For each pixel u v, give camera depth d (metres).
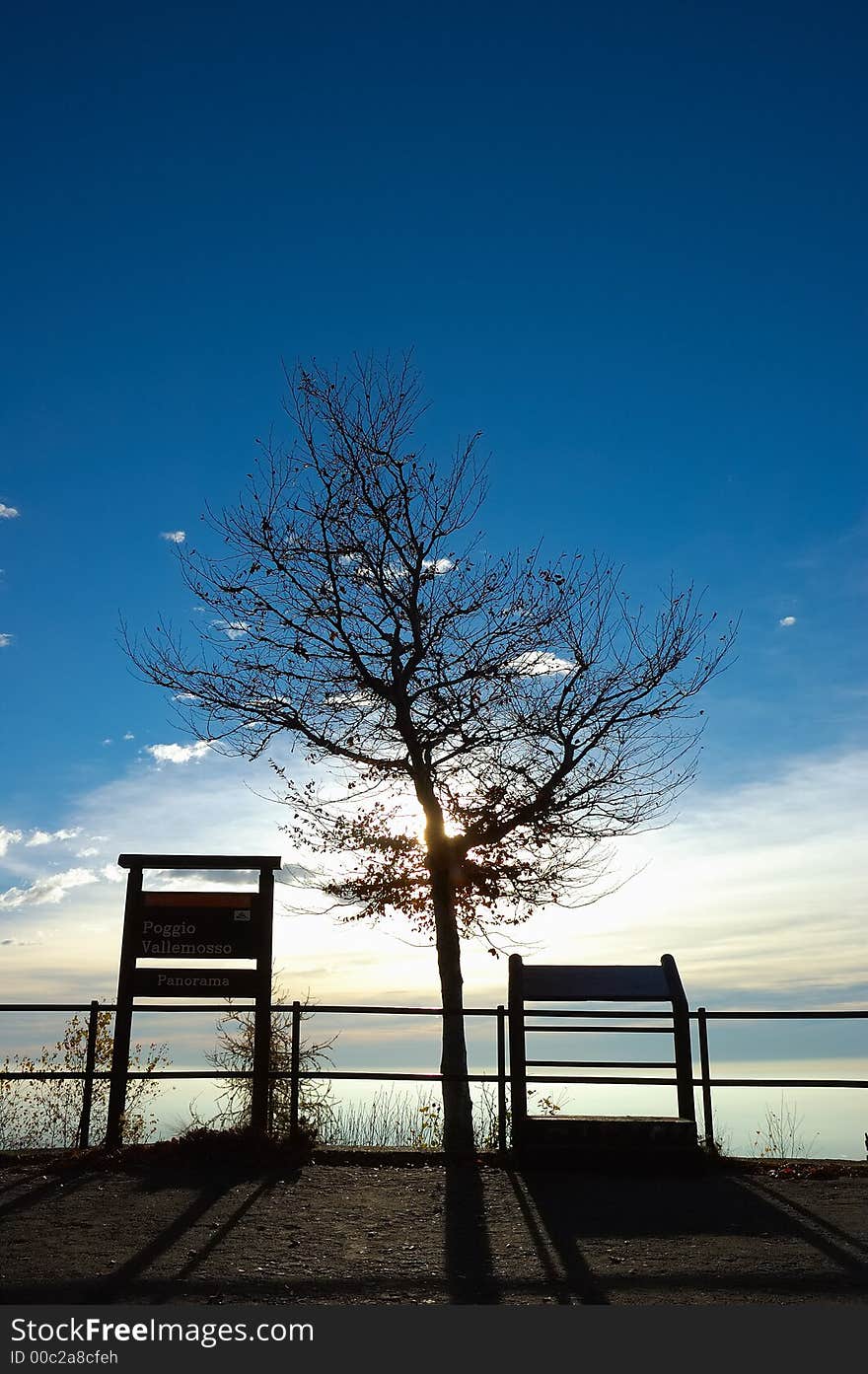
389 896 14.20
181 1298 7.37
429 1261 8.25
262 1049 12.59
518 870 14.08
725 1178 11.16
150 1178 10.84
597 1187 10.70
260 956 12.86
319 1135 13.01
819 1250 8.49
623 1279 7.80
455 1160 11.85
